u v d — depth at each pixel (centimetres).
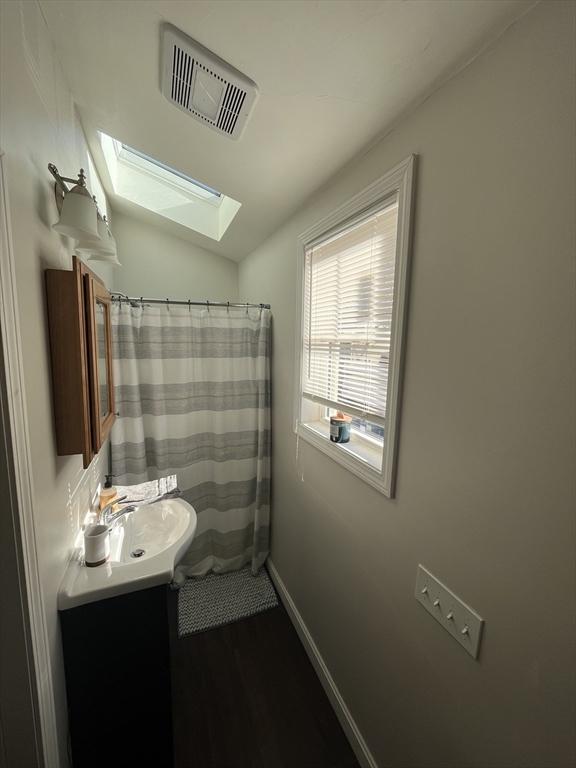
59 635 101
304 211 163
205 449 223
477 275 76
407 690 104
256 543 232
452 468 85
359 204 118
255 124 119
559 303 60
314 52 87
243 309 216
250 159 143
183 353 206
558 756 64
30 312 81
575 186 57
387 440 108
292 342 187
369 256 122
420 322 94
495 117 70
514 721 71
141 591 110
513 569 70
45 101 94
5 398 66
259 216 192
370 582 122
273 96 104
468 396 80
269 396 227
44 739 82
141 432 199
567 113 58
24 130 78
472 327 78
